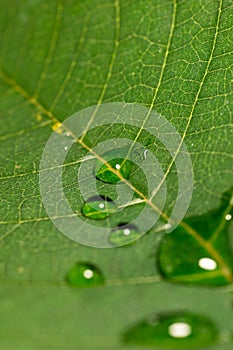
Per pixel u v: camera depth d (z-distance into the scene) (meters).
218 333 0.12
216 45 0.14
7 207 0.14
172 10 0.15
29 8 0.16
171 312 0.12
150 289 0.13
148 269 0.13
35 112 0.15
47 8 0.16
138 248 0.13
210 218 0.13
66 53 0.15
